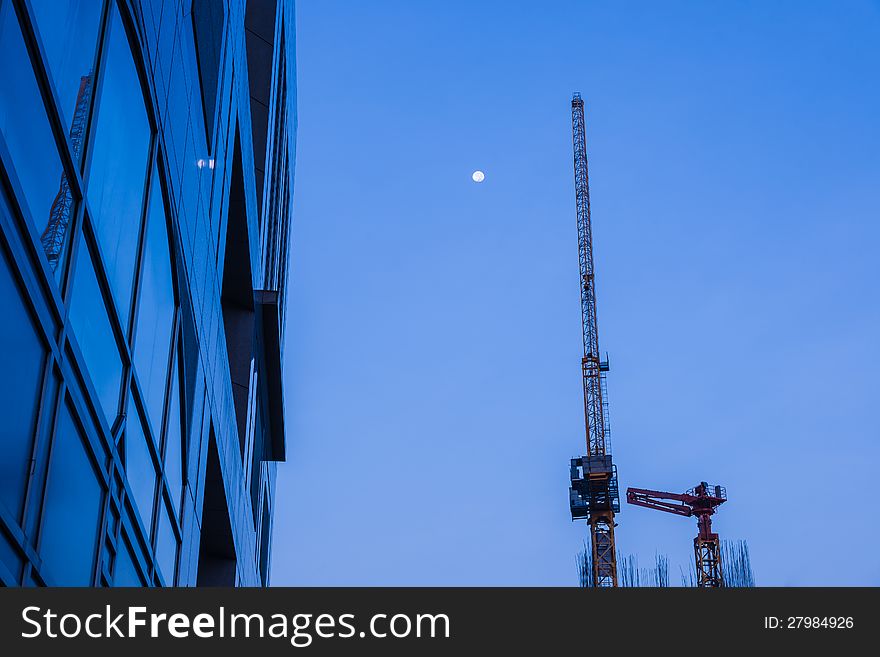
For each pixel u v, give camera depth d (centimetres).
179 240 2562
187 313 2769
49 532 1521
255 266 4975
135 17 1994
